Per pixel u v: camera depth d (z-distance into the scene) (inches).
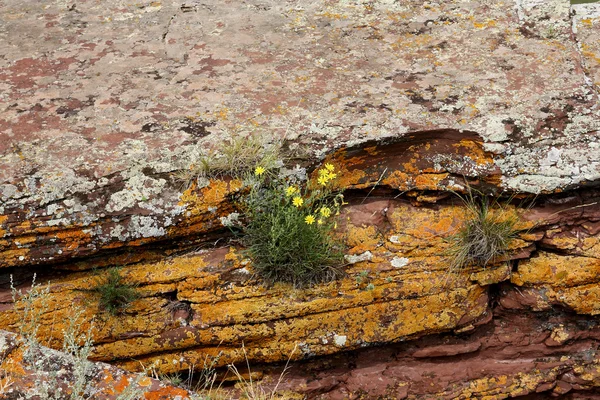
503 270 120.0
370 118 123.0
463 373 120.9
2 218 114.1
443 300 118.6
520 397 122.2
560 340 121.3
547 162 119.7
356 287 117.6
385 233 120.1
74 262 117.5
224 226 118.0
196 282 117.0
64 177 116.3
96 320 116.2
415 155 121.5
